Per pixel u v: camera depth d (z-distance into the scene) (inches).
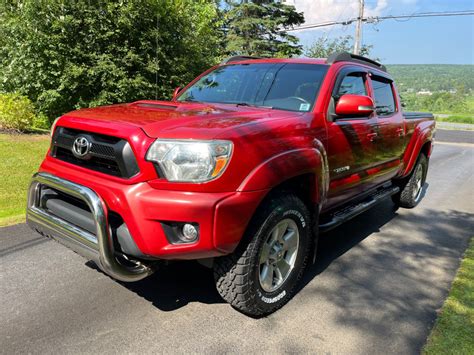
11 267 142.6
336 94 145.9
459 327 115.4
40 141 373.4
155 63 449.4
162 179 96.7
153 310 119.2
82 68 415.8
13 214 196.9
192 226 97.7
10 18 428.8
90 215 107.3
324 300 129.4
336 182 147.9
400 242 185.5
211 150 96.0
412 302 129.6
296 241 124.6
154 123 102.7
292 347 104.6
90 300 123.1
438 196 283.3
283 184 119.0
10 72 441.4
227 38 1038.4
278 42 1107.9
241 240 107.0
